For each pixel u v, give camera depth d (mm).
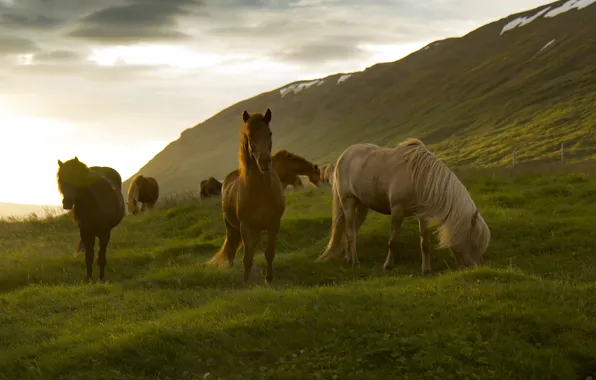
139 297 10016
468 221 10953
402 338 6910
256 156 9562
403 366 6484
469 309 7723
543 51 156375
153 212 22219
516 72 149875
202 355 6875
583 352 6660
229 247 12242
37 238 18297
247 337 7199
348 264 12664
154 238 17688
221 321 7715
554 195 16703
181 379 6508
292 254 13750
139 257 14125
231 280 11703
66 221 20875
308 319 7547
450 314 7625
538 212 15211
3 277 12500
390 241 12016
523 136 93500
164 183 187000
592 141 76125
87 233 12172
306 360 6672
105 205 12102
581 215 14562
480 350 6699
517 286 8680
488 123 121750
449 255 12727
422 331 7211
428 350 6715
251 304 8523
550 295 8234
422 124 148750
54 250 15789
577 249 12141
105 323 8484
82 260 13828
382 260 12984
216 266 12258
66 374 6672
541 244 12570
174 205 23484
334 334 7133
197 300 9539
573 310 7656
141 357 6852
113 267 13477
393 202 11773
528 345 6828
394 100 188125
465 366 6453
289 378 6379
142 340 7141
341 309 7871
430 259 12680
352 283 10516
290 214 18547
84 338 7621
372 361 6617
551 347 6844
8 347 7688
